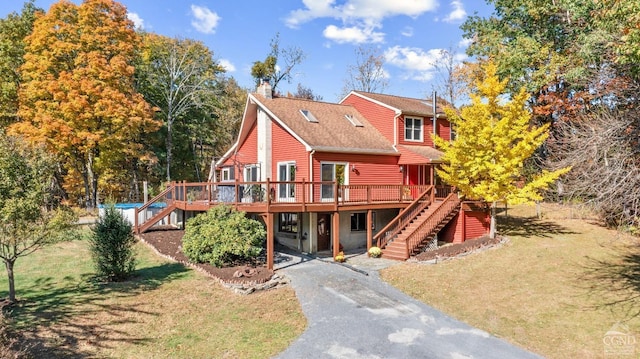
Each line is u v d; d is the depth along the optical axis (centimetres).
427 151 2266
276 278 1380
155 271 1455
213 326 1016
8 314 964
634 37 856
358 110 2547
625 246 1623
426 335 980
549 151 2272
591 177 1257
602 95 1463
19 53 2773
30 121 2566
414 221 1922
